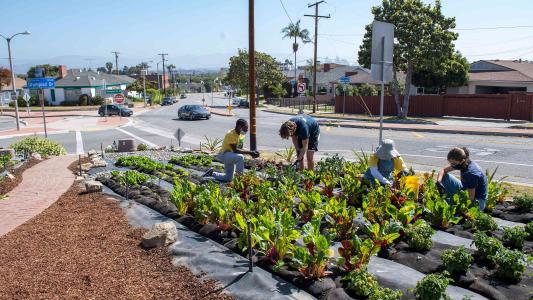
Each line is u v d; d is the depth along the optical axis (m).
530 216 6.12
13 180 10.11
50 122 40.16
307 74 85.75
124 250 5.33
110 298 4.13
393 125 27.16
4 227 6.52
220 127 30.88
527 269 4.40
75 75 71.62
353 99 40.53
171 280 4.53
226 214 5.61
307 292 4.13
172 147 16.39
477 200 6.16
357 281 3.94
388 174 7.29
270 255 4.66
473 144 17.11
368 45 34.16
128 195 7.99
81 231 6.11
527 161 12.80
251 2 13.47
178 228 6.08
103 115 47.06
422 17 31.31
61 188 9.14
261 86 72.12
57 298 4.13
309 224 4.66
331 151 16.31
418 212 5.72
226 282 4.42
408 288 3.84
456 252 4.27
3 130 33.09
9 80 73.44
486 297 3.93
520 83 38.38
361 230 5.57
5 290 4.31
